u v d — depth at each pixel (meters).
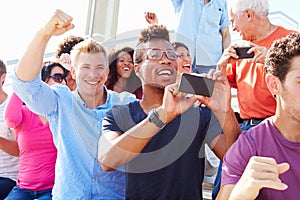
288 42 1.43
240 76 2.38
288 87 1.41
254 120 2.31
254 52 1.92
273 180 1.15
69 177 1.56
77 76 1.31
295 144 1.42
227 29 2.77
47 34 1.62
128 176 1.39
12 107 2.38
